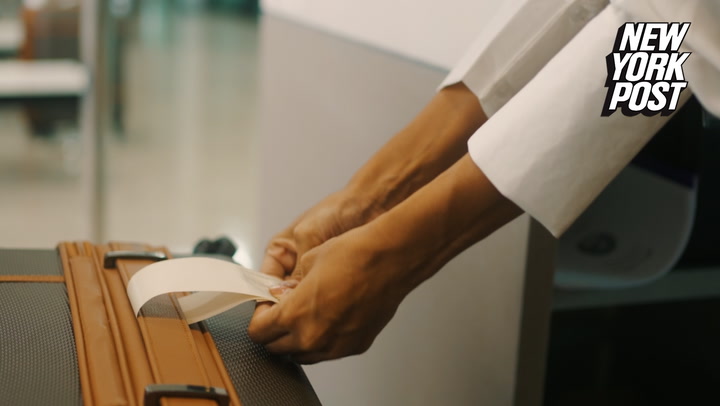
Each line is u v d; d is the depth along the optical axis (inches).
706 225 34.4
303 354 22.1
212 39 200.5
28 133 112.7
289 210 51.1
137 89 155.9
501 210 21.5
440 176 21.4
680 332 40.9
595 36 20.3
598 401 43.0
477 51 26.2
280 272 27.5
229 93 169.8
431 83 33.9
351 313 21.2
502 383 29.4
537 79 21.0
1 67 93.9
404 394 36.8
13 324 21.8
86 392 18.5
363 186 26.9
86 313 22.3
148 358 20.0
